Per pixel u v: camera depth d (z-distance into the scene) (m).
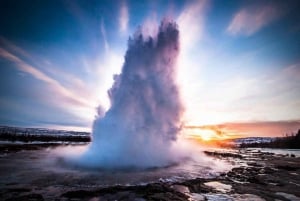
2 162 17.52
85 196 8.70
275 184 12.48
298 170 18.59
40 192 9.19
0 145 33.78
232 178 13.73
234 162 23.31
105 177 12.20
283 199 9.52
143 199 8.43
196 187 10.72
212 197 9.27
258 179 13.45
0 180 11.22
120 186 10.12
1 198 8.25
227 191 10.37
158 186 10.27
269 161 25.52
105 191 9.35
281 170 18.28
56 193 9.07
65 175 12.50
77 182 10.95
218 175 14.47
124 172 13.78
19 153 25.28
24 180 11.22
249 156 32.69
